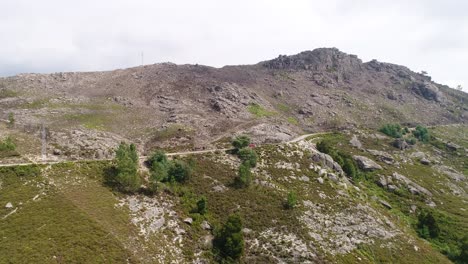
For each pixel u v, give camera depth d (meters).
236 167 92.56
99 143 94.06
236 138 103.94
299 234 71.75
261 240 68.50
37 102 128.88
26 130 95.38
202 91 170.75
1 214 55.69
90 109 131.75
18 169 68.06
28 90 144.75
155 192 74.75
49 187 64.94
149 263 55.28
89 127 110.56
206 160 94.00
